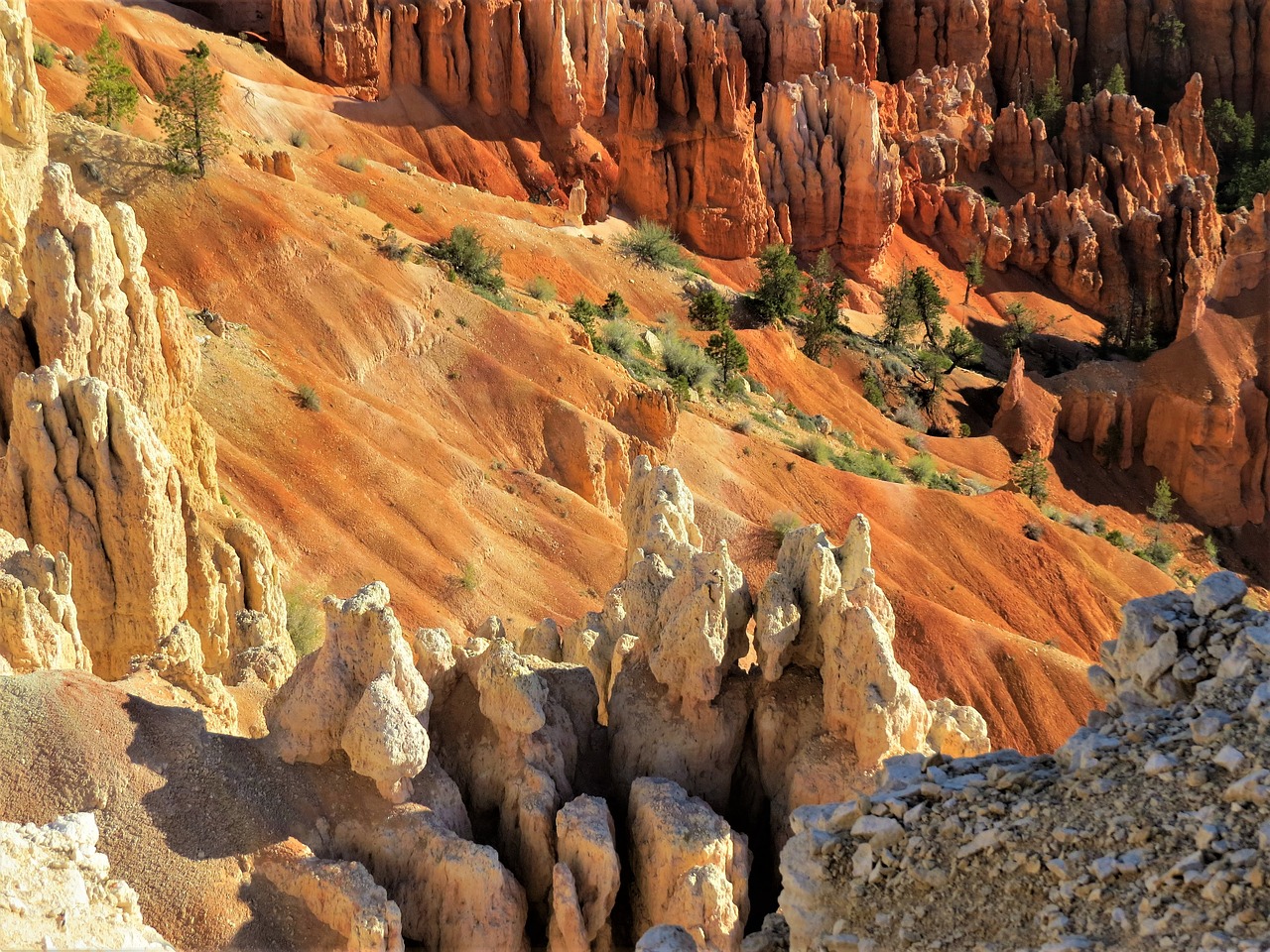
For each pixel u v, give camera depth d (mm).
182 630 20562
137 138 71750
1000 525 77062
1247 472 113875
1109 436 114125
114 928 15219
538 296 89938
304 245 68688
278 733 18578
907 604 56906
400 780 18234
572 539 58969
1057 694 55500
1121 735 15133
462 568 53562
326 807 18078
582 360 72250
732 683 20844
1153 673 15484
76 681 18297
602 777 20656
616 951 18641
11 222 37969
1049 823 14391
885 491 77375
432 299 71250
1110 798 14266
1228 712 14469
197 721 18469
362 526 52875
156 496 26766
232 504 49719
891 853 14898
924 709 19516
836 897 14906
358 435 57344
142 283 31391
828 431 95312
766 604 20172
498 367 68875
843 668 19438
